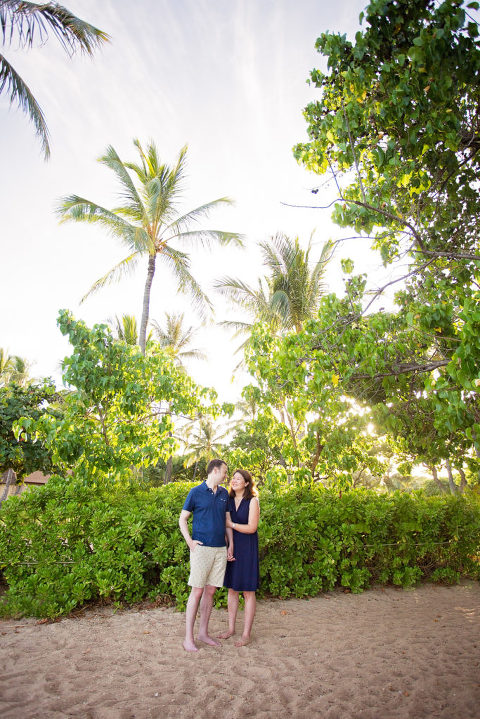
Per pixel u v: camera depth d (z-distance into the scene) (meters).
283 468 7.07
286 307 15.20
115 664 3.41
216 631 4.25
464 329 2.86
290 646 3.90
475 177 4.41
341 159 3.96
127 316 18.11
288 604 5.33
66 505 5.39
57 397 12.02
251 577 3.96
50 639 3.92
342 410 4.80
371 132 3.81
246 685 3.10
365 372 4.30
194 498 4.00
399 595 6.02
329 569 5.88
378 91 3.59
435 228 4.79
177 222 15.62
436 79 2.92
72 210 13.67
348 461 6.20
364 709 2.78
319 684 3.14
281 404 7.64
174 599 5.10
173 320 25.64
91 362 6.30
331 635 4.23
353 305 4.66
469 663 3.58
